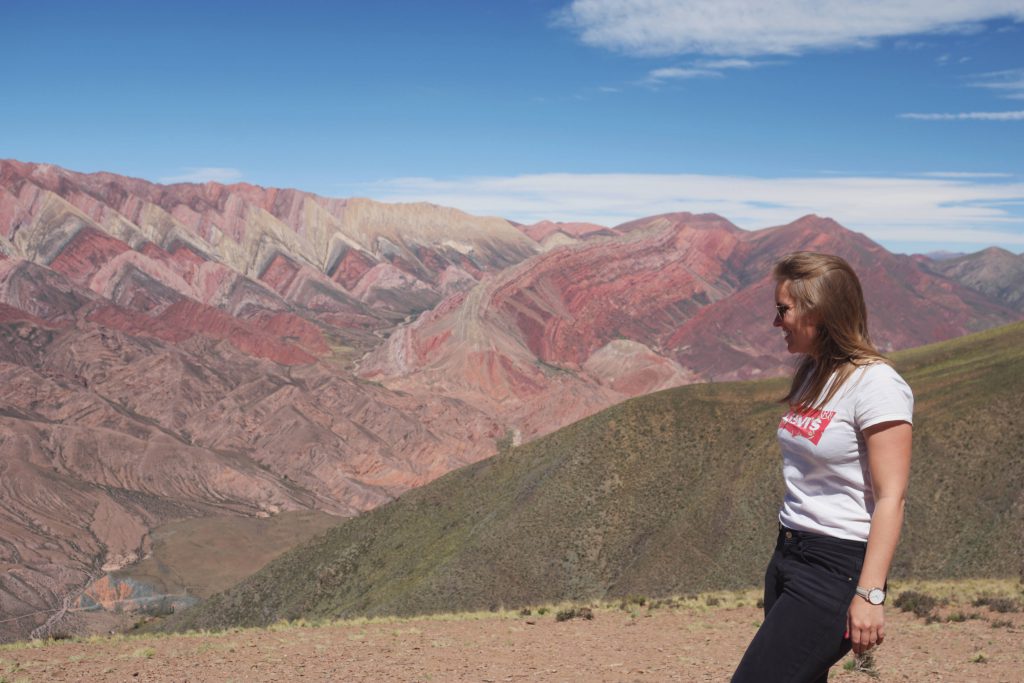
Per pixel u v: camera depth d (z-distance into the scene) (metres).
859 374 3.97
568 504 74.44
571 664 12.89
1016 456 54.88
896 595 23.33
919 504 56.09
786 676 3.96
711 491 69.38
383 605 68.94
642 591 60.69
